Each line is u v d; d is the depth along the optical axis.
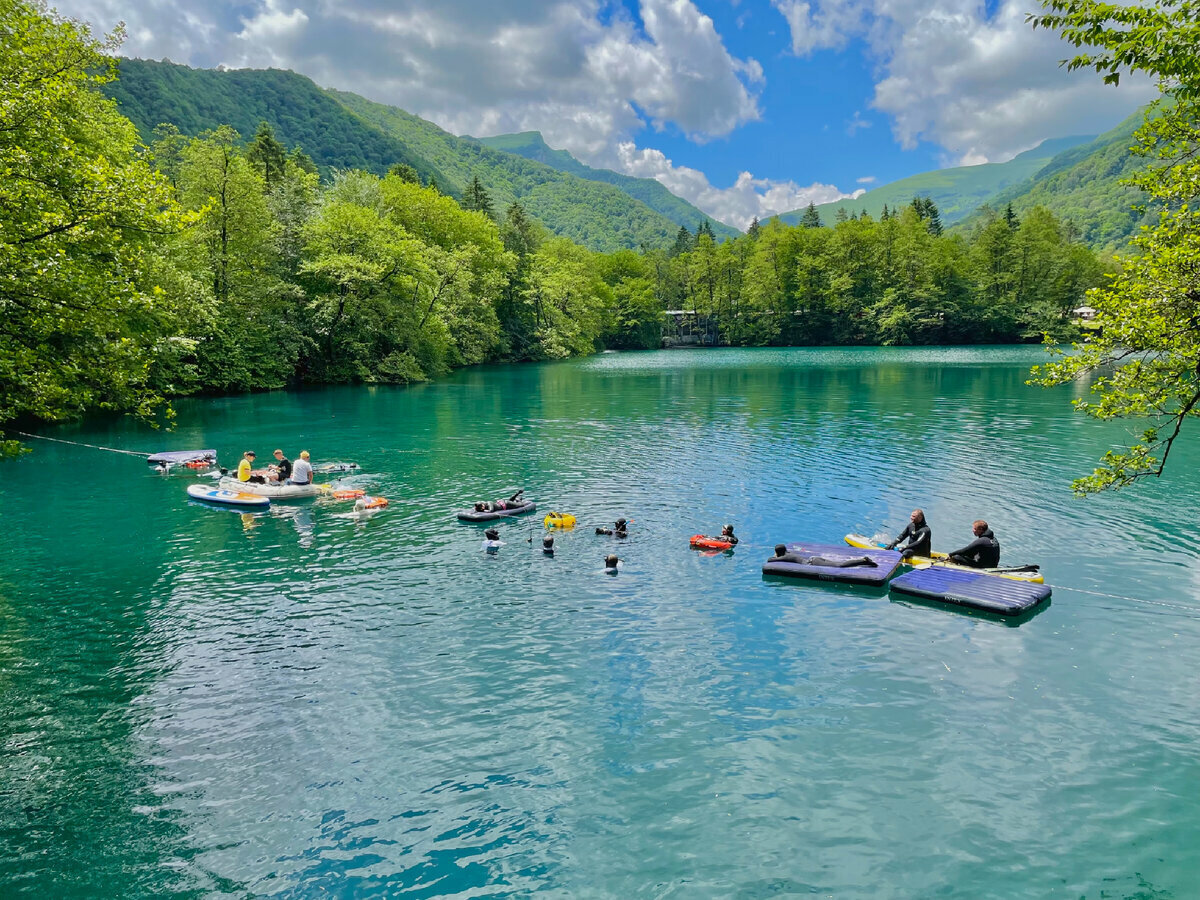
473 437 34.78
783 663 12.05
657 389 58.66
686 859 7.70
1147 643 12.71
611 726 10.22
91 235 13.02
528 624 13.61
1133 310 10.11
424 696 11.05
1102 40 9.25
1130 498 22.20
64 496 23.61
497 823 8.29
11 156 12.82
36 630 13.45
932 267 123.25
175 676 11.70
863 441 32.62
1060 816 8.32
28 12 17.58
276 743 9.86
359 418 41.78
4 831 8.18
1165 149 10.82
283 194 63.75
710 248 157.62
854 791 8.79
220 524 20.41
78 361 13.11
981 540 16.52
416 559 17.31
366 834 8.12
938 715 10.45
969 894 7.18
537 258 115.81
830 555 16.70
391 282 65.06
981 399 48.38
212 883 7.40
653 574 16.22
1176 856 7.66
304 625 13.62
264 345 55.84
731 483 24.73
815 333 137.38
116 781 9.06
